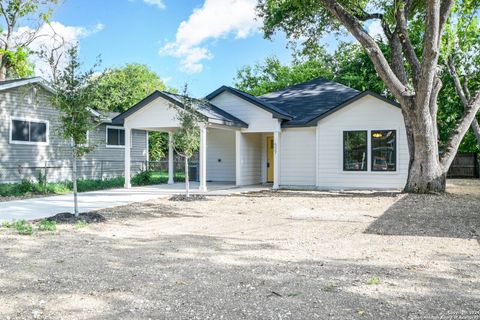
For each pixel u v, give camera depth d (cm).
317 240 718
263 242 703
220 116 1614
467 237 737
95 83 931
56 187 1578
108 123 2242
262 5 2020
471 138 2536
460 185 1916
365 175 1627
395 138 1573
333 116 1677
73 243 693
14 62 2861
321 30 1961
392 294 436
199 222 912
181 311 390
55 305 405
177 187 1767
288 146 1795
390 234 767
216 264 560
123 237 745
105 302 414
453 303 410
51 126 1917
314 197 1373
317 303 410
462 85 2417
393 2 1567
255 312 387
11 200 1291
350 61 3250
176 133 1334
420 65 1348
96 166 2191
